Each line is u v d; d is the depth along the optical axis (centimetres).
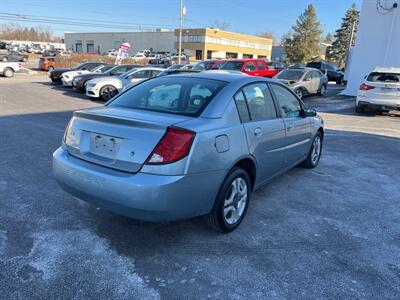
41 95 1530
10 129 788
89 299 246
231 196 339
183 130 278
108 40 9519
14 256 293
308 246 328
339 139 821
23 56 4691
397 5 1502
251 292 261
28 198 408
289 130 439
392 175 554
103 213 376
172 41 8325
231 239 335
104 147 300
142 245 318
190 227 355
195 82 367
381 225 378
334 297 259
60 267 280
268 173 409
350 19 7131
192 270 284
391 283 277
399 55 1545
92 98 1485
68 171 314
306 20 7181
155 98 359
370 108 1170
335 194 462
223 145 309
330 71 2845
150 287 262
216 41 7475
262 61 1792
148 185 268
